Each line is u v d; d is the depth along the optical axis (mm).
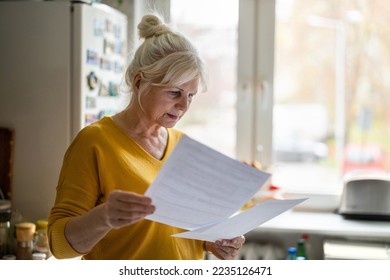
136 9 2260
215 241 1255
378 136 2387
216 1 2309
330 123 2391
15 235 1803
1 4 1893
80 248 1093
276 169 2328
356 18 2346
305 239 2074
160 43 1230
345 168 2402
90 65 1896
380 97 2369
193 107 2371
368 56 2359
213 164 997
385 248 1997
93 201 1204
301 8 2334
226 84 2346
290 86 2359
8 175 1920
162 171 973
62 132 1872
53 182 1896
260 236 2217
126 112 1306
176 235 1118
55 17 1851
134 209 979
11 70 1898
